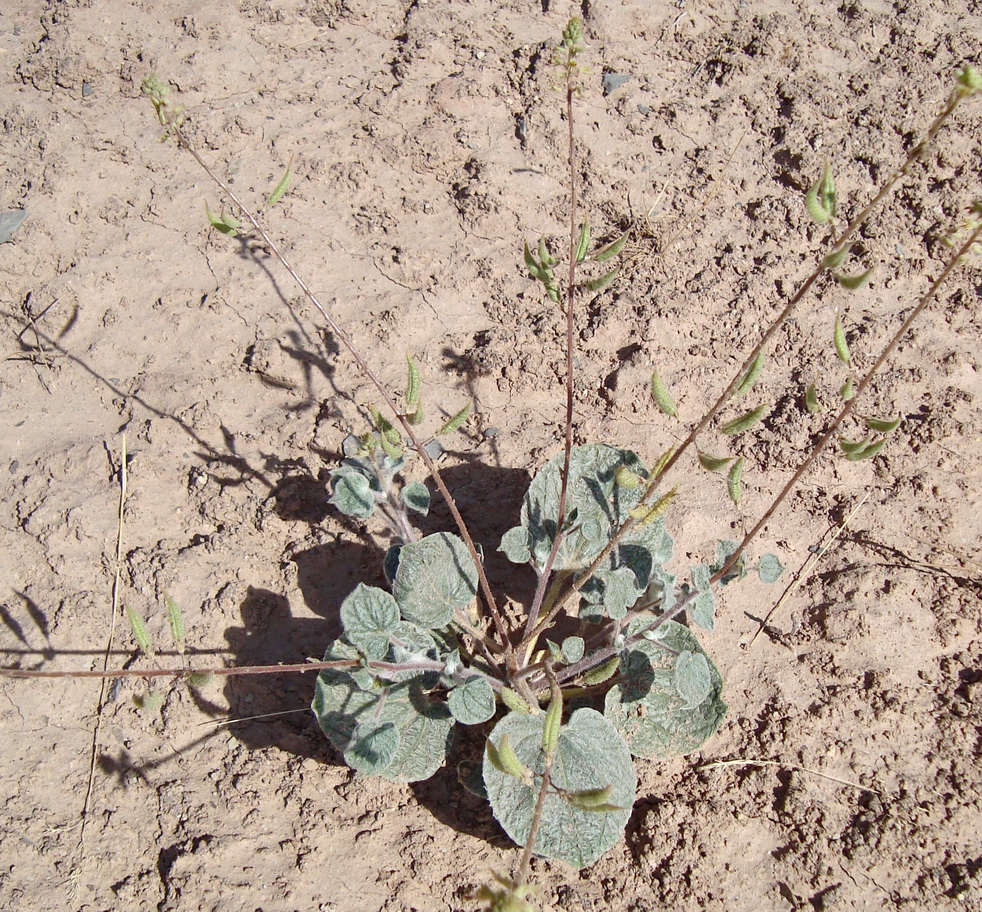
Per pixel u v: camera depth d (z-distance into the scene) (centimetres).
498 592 46
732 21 65
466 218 56
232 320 52
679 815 40
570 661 39
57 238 55
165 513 47
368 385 51
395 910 39
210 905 39
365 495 42
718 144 59
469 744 42
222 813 40
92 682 43
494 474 49
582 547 42
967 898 39
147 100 60
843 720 42
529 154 58
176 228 55
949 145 57
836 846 40
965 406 50
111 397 50
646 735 40
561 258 54
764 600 46
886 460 48
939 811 40
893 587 45
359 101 60
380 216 56
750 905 39
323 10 65
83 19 64
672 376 51
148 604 45
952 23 64
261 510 47
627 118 60
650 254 55
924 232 55
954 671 44
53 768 41
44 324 52
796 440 49
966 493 47
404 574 41
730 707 43
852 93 61
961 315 52
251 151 58
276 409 50
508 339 52
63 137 58
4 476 48
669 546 42
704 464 32
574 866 37
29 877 39
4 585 45
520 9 66
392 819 40
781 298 53
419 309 53
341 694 40
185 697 43
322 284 54
